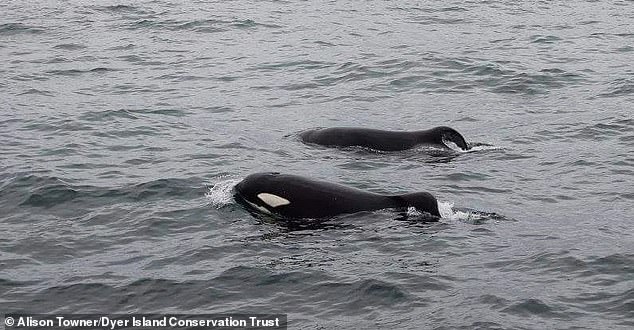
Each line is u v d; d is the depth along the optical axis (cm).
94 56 5097
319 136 3406
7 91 4206
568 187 2864
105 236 2386
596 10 6825
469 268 2186
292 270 2162
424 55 5056
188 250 2288
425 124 3759
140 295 2041
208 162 3084
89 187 2764
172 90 4334
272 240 2355
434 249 2302
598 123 3662
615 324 1886
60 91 4247
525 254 2275
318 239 2361
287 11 6644
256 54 5200
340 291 2056
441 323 1894
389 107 4047
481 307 1970
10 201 2639
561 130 3594
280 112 3941
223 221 2488
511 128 3653
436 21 6288
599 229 2462
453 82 4481
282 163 3102
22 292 2047
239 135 3497
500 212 2614
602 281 2103
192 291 2058
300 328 1881
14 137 3369
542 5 7044
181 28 5928
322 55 5150
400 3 7056
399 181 2923
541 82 4444
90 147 3250
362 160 3167
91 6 6662
